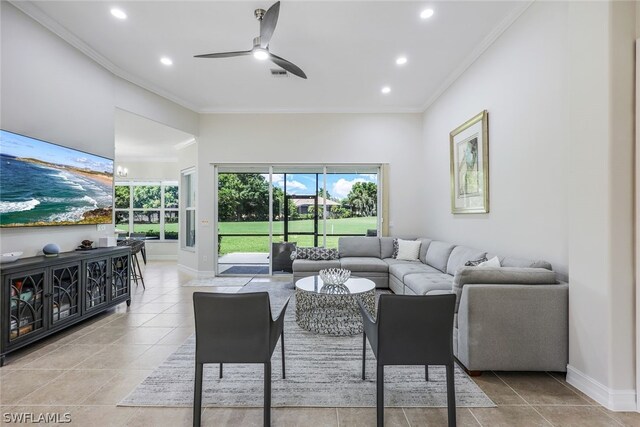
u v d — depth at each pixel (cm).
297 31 333
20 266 253
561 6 248
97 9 297
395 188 587
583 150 207
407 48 368
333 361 251
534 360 221
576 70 213
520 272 231
